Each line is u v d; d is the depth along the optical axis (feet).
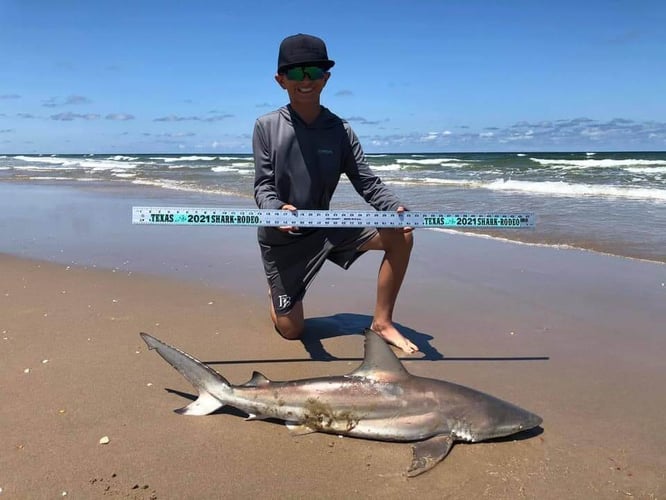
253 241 30.73
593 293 20.35
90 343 15.49
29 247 29.27
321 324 17.57
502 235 31.89
